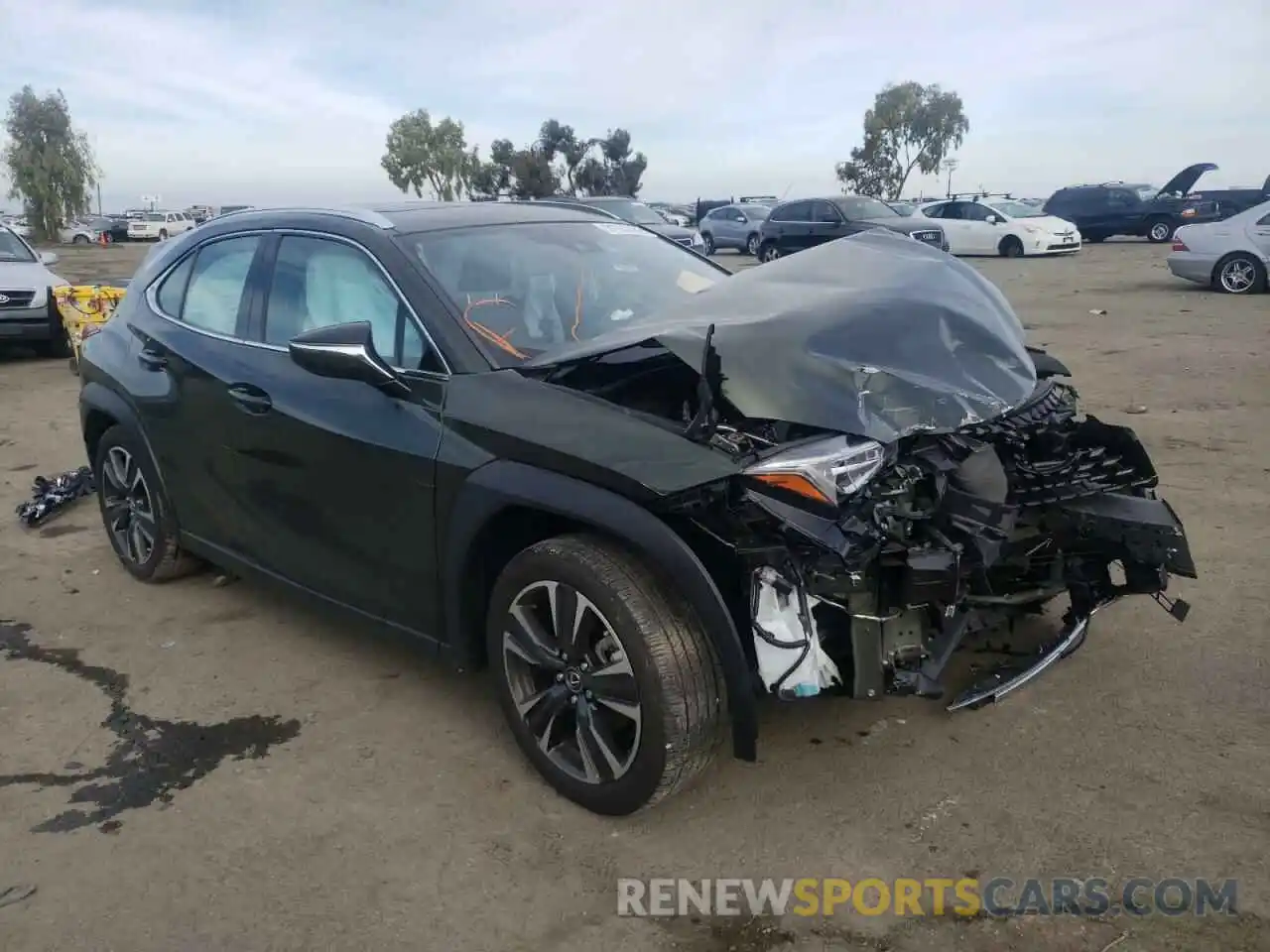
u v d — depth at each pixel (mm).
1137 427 7195
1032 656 3492
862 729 3414
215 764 3357
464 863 2830
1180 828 2854
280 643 4250
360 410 3410
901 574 2803
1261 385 8438
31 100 54188
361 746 3443
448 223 3852
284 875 2803
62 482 6297
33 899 2725
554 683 3064
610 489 2760
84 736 3553
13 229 13562
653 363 3100
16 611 4629
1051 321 12883
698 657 2758
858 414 2783
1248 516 5250
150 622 4480
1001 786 3074
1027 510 3383
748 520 2635
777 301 3207
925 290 3285
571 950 2506
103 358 4766
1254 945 2434
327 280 3750
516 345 3375
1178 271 15719
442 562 3227
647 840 2902
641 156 45812
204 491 4250
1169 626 4043
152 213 64938
